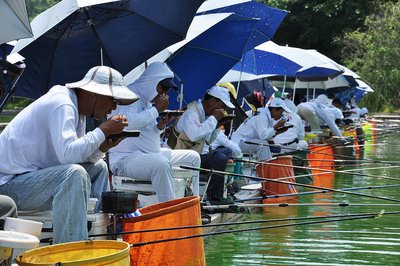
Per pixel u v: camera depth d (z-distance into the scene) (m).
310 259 8.66
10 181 6.24
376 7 52.31
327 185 15.92
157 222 6.59
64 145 6.12
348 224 10.87
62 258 5.54
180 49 11.91
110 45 9.62
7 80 8.09
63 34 9.51
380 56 48.56
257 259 8.69
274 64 17.52
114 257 5.19
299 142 15.67
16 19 7.22
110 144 6.65
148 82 8.89
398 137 32.31
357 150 23.62
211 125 10.30
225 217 10.60
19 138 6.30
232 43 11.89
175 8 9.79
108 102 6.59
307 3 55.12
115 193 6.42
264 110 13.76
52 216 6.16
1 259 5.14
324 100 22.83
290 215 11.65
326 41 55.06
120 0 8.88
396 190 14.73
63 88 6.50
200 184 10.55
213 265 8.38
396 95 48.22
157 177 8.26
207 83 11.77
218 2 13.66
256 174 13.00
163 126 8.89
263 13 14.01
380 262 8.53
